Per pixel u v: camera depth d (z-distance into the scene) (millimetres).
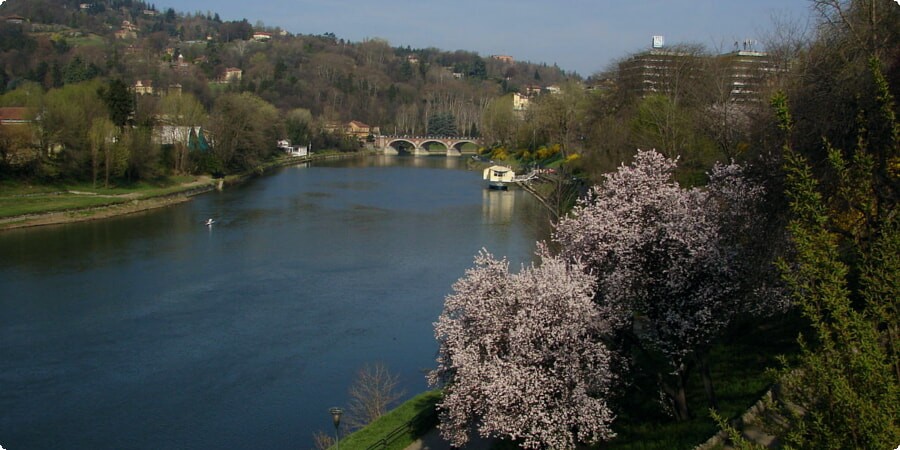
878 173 20156
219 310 51938
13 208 83750
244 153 139625
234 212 95562
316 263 66438
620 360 26125
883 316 14867
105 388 39062
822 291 14883
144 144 107125
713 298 24062
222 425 35250
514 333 23516
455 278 61375
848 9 33500
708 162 60562
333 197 113375
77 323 48562
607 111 101625
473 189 126625
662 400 26797
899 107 25688
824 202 22578
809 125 29766
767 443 20562
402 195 117125
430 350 44531
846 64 29750
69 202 90312
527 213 96875
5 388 38750
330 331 47812
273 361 42719
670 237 24922
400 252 71375
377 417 33625
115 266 63594
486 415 23625
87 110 104562
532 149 155875
